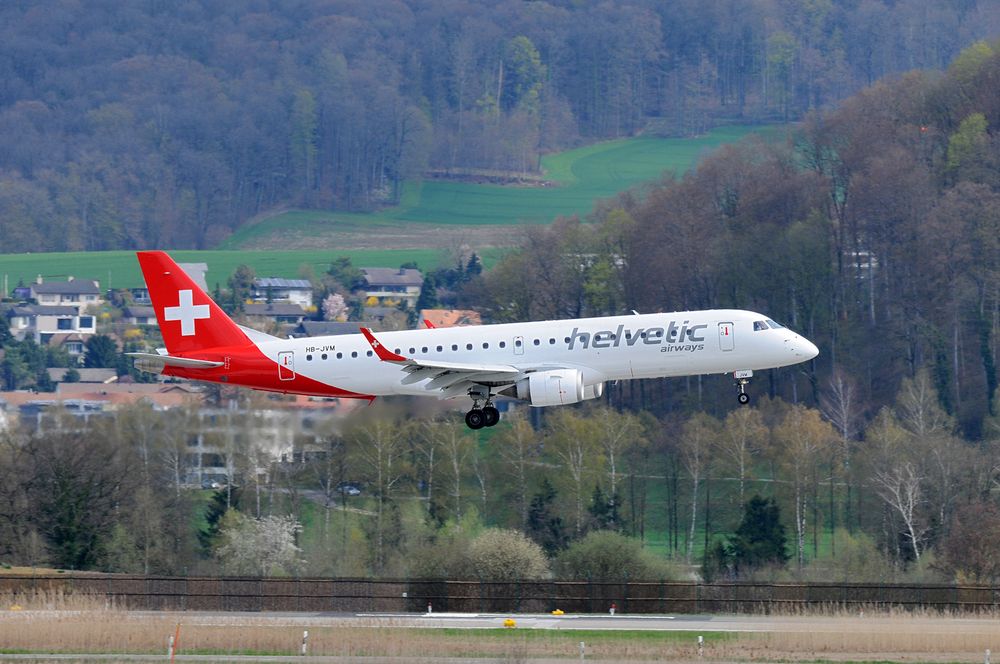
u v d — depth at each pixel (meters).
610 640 189.75
